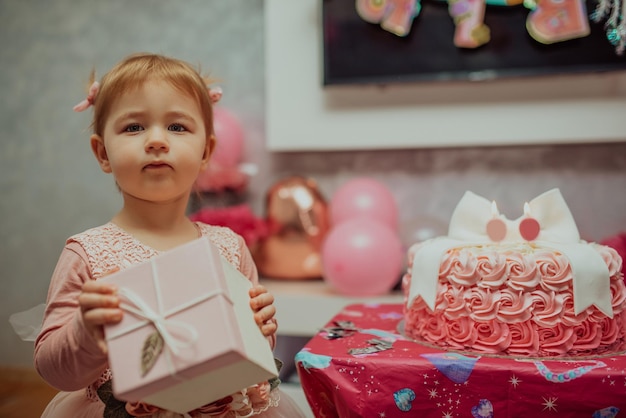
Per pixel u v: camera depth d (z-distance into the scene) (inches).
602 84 72.4
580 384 32.2
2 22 92.6
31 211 92.6
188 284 27.7
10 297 93.0
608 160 76.9
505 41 72.1
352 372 35.5
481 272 37.3
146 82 36.1
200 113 38.8
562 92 73.5
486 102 75.4
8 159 93.0
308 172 85.5
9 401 77.5
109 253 35.9
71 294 34.2
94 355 29.5
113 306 27.4
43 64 91.6
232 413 34.0
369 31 75.7
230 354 25.5
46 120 91.8
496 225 41.8
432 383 34.4
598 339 36.6
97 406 34.9
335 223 76.7
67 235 91.7
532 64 71.5
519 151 79.0
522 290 36.3
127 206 38.5
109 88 36.8
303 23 79.7
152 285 28.1
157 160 35.2
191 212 84.5
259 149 86.7
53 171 91.9
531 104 74.4
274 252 77.8
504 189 79.5
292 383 71.3
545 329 36.1
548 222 42.6
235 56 86.8
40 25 91.5
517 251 37.7
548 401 32.7
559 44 70.6
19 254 93.0
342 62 76.5
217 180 78.2
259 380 29.2
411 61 74.7
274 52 80.5
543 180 78.4
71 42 90.7
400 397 34.8
